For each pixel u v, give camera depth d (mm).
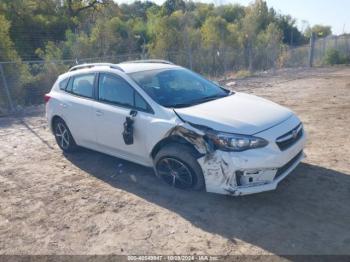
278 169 4141
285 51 26812
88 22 36156
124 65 5527
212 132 4086
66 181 5238
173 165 4586
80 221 4113
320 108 9562
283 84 15203
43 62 13867
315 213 3998
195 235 3719
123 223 4020
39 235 3881
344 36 29562
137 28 32000
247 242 3555
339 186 4609
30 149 6922
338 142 6430
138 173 5340
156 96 4777
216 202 4340
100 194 4754
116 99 5145
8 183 5285
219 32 27594
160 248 3535
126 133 4805
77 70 6047
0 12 26656
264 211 4086
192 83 5391
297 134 4480
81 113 5605
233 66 21312
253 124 4152
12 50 14039
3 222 4188
